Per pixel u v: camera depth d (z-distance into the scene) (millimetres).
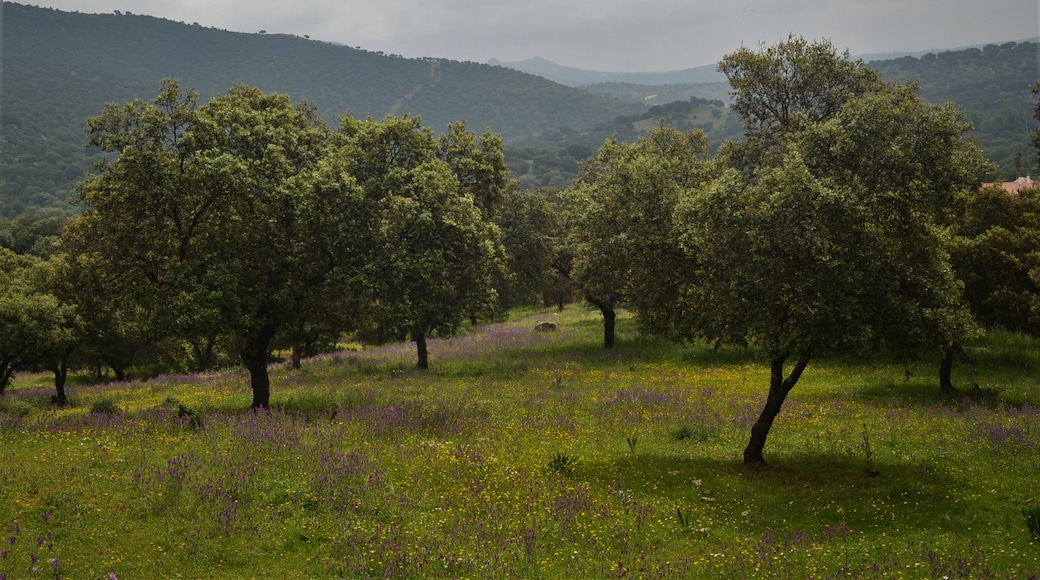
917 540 11789
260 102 30047
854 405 24656
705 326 17391
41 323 35781
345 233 24703
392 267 26203
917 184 15953
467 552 11156
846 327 14891
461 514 12883
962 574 10164
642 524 12625
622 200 20797
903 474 15633
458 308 31781
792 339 15141
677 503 13953
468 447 17656
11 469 13742
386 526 12156
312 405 25516
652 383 31188
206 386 36531
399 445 17609
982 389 26359
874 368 32469
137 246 23328
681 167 30312
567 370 35844
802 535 12031
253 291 24000
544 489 14328
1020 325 32938
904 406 24328
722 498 14273
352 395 27094
